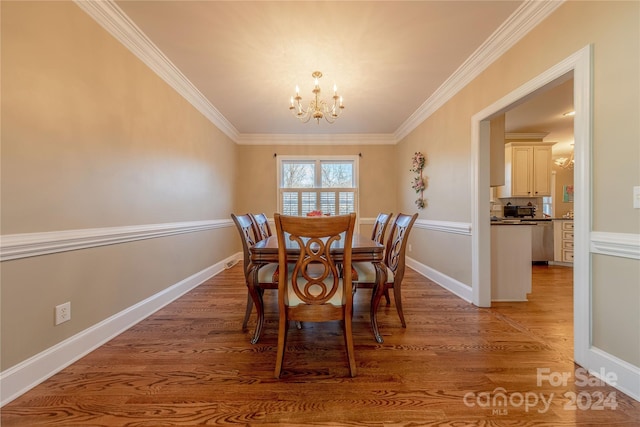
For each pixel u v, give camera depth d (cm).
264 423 112
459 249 281
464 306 249
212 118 369
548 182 459
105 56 184
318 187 502
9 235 127
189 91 298
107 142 186
